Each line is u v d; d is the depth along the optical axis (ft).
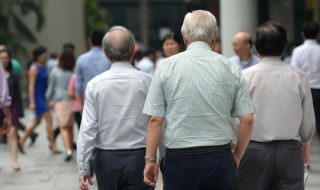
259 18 137.49
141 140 53.06
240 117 46.68
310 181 90.27
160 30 478.18
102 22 349.00
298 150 53.62
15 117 106.93
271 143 53.11
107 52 53.78
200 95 45.85
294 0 222.48
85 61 95.96
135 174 52.75
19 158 120.57
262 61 53.93
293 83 53.16
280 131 52.85
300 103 53.31
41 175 102.22
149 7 477.77
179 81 46.06
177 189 46.42
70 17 291.58
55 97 118.83
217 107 45.93
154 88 46.62
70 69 119.03
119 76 53.16
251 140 53.36
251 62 82.07
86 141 52.60
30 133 125.49
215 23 47.26
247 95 46.85
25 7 274.57
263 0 137.49
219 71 46.26
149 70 167.73
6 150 131.75
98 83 53.11
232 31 120.16
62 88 118.01
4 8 271.90
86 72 96.07
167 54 84.17
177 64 46.44
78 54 292.61
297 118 53.16
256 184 53.57
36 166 110.93
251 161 53.26
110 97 52.85
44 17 278.05
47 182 96.32
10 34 268.41
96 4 358.02
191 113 45.83
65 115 117.60
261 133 52.95
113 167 52.75
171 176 46.37
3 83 69.10
